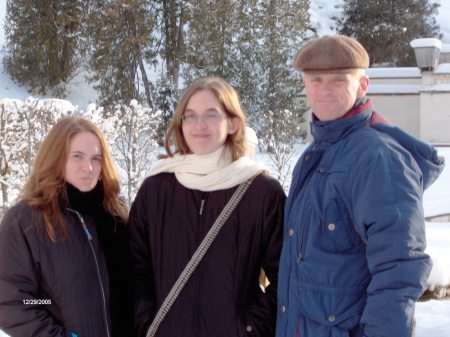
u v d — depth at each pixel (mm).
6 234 2742
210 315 2799
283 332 2611
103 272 2861
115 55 25594
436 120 24797
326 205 2455
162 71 27656
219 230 2846
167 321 2828
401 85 26406
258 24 24688
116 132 8766
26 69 28188
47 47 27578
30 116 7902
